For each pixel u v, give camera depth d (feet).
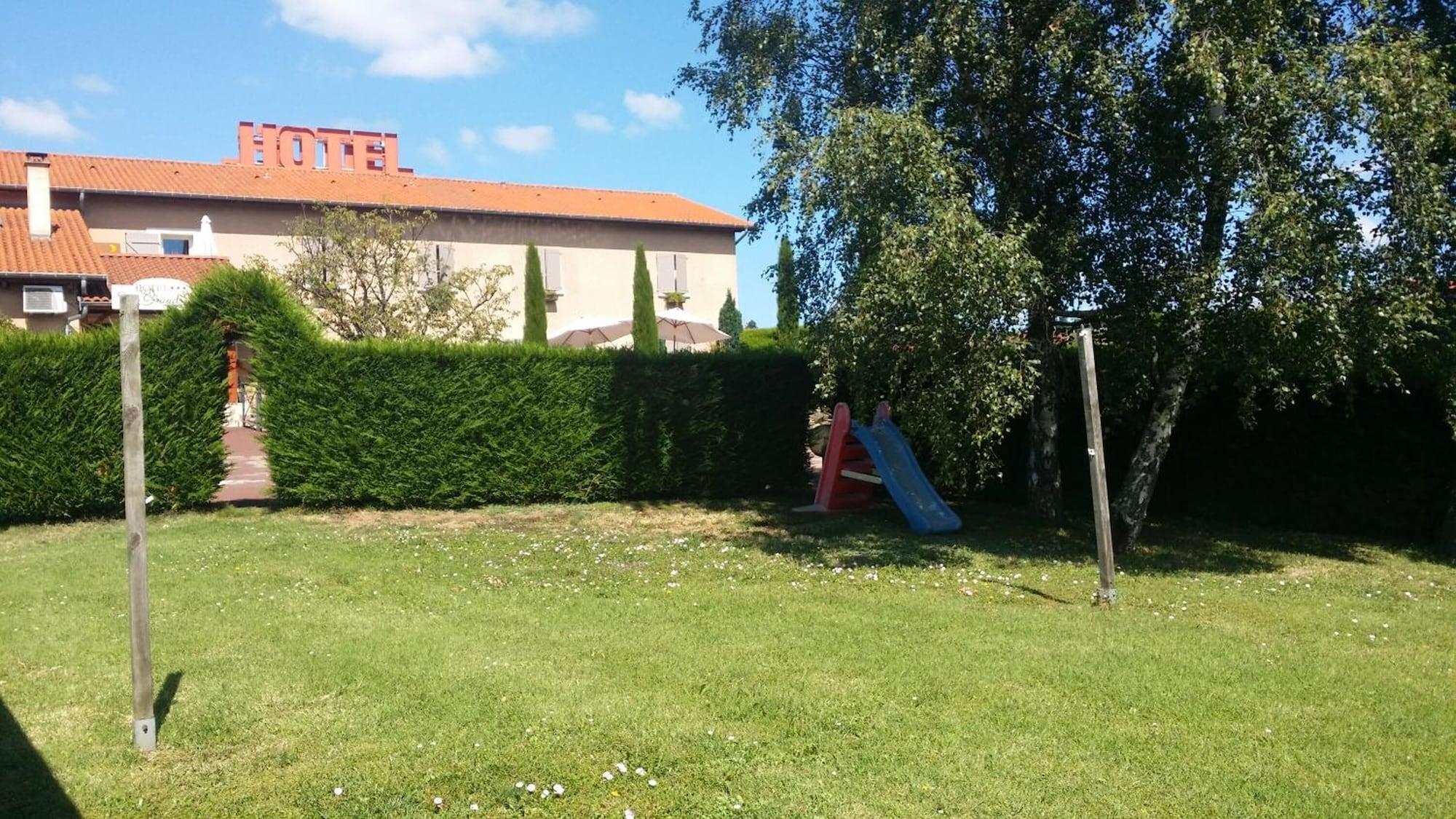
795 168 32.42
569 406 48.29
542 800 13.64
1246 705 17.28
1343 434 37.58
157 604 25.23
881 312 30.73
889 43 34.73
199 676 18.95
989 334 30.32
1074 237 33.60
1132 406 39.29
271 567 30.53
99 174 90.17
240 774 14.52
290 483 44.50
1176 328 32.99
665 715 16.72
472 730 16.07
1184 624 23.40
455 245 100.32
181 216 89.61
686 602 25.58
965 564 31.89
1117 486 44.37
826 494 45.78
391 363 45.19
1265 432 39.60
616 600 25.95
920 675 18.88
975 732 15.98
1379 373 30.45
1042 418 41.42
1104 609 25.05
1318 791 13.83
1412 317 28.02
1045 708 17.06
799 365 53.31
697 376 50.34
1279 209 26.99
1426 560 33.30
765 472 52.13
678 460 50.08
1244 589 28.12
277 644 21.30
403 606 25.20
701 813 13.29
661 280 110.93
